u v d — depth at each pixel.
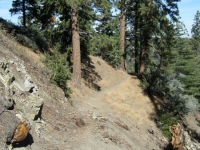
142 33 29.56
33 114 10.37
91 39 21.97
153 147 17.39
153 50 32.38
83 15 23.06
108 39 21.56
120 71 33.16
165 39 28.89
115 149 12.12
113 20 23.86
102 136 12.80
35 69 15.42
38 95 12.37
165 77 29.92
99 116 15.95
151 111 23.66
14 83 11.15
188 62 30.81
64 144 10.55
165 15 27.14
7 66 11.80
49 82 15.47
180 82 30.66
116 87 26.34
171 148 18.42
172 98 27.06
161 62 31.00
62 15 22.55
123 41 34.31
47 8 22.67
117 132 14.35
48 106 12.57
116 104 21.64
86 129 12.84
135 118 21.28
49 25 24.69
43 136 10.16
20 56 15.35
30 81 12.81
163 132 21.16
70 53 24.28
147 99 25.16
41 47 21.95
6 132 7.91
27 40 20.08
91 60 31.33
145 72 29.47
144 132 19.39
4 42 15.27
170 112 24.78
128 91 25.61
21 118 9.38
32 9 28.89
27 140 9.08
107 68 32.16
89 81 24.98
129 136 15.96
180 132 18.83
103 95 22.97
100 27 24.14
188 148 20.20
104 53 35.34
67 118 12.94
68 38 23.59
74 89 19.88
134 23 37.47
